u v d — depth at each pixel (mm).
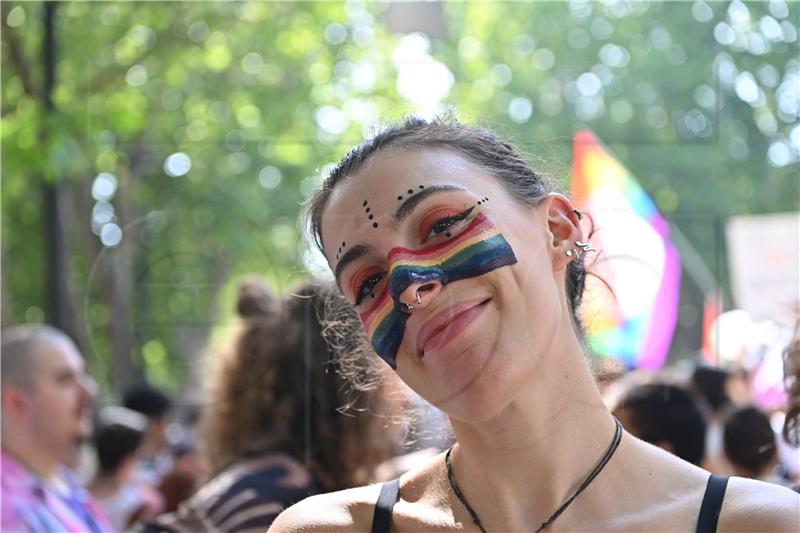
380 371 1732
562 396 1361
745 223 3691
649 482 1365
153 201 3822
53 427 2701
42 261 4973
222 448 2289
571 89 6375
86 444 3514
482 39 6133
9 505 2498
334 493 1551
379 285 1364
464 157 1391
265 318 2236
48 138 4633
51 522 2562
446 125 1452
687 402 2449
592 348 1591
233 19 5918
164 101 5648
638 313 2432
